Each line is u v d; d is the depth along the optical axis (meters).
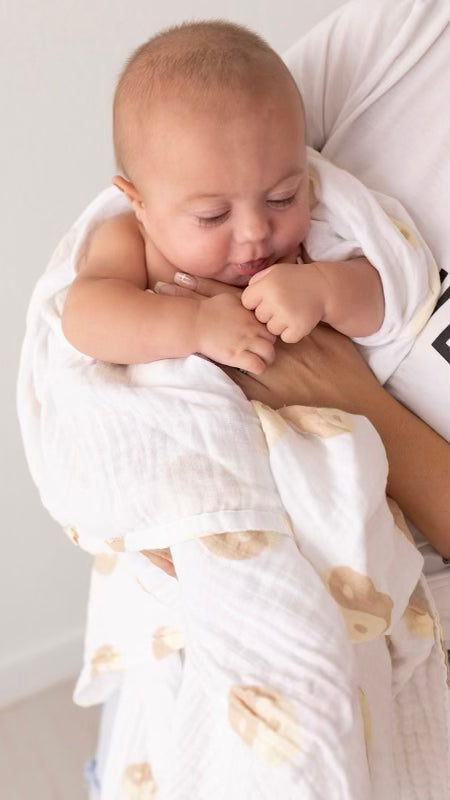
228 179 0.77
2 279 1.29
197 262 0.83
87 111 1.20
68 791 1.61
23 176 1.22
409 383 0.88
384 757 0.74
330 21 0.95
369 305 0.83
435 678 0.81
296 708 0.69
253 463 0.74
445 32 0.88
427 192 0.89
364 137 0.93
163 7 1.17
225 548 0.72
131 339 0.80
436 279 0.86
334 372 0.85
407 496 0.85
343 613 0.72
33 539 1.57
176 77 0.77
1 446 1.43
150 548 0.76
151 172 0.80
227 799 0.72
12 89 1.15
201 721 0.79
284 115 0.77
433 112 0.89
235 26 0.83
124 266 0.88
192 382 0.77
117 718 1.05
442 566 0.88
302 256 0.89
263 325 0.79
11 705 1.76
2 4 1.09
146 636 0.96
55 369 0.90
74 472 0.84
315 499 0.73
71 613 1.72
